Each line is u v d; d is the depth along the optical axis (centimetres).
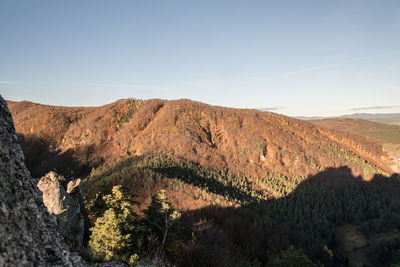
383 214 16000
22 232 365
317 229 13925
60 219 1570
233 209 10144
